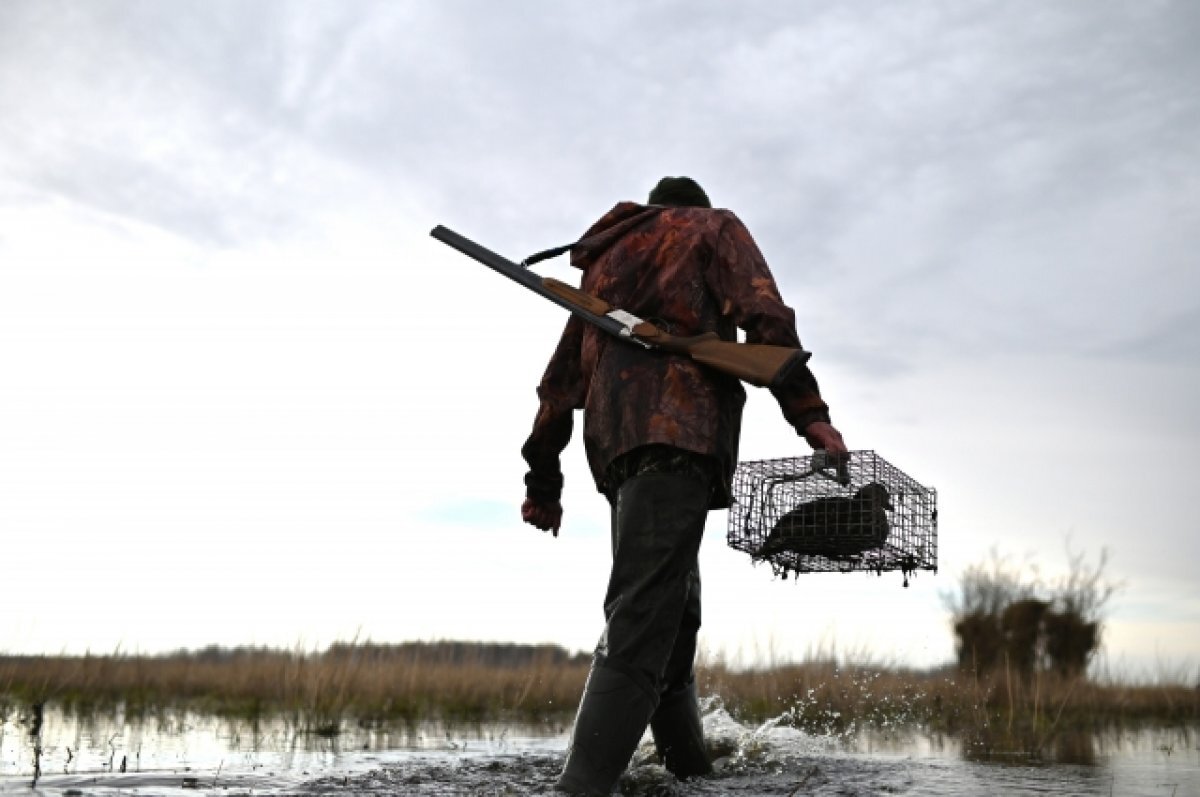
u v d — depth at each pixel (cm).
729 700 948
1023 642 1430
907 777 421
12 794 318
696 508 329
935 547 385
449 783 361
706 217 364
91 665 1027
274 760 482
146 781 367
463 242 392
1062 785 402
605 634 323
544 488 433
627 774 383
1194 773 462
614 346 350
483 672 1154
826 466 336
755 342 343
